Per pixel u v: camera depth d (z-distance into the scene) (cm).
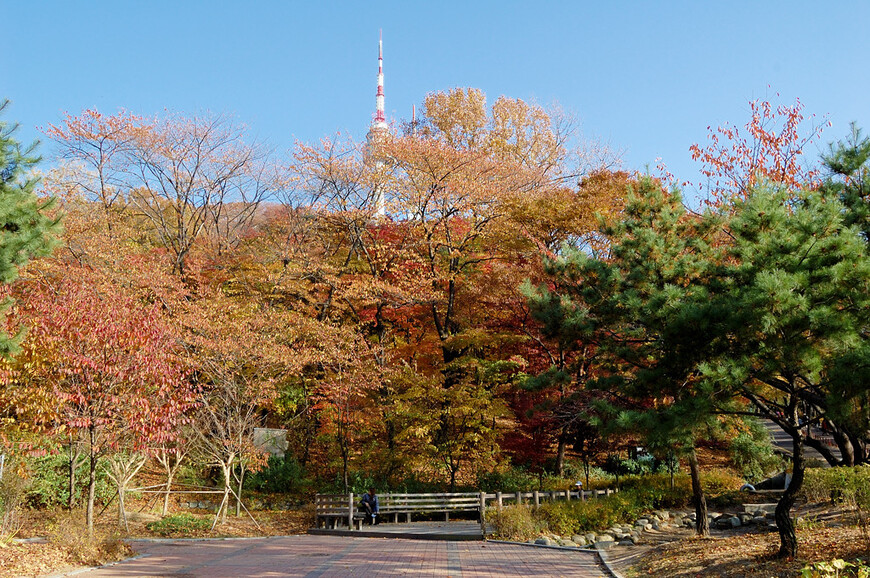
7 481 1634
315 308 3150
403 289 2964
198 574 1268
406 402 2603
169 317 2402
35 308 1725
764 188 1228
